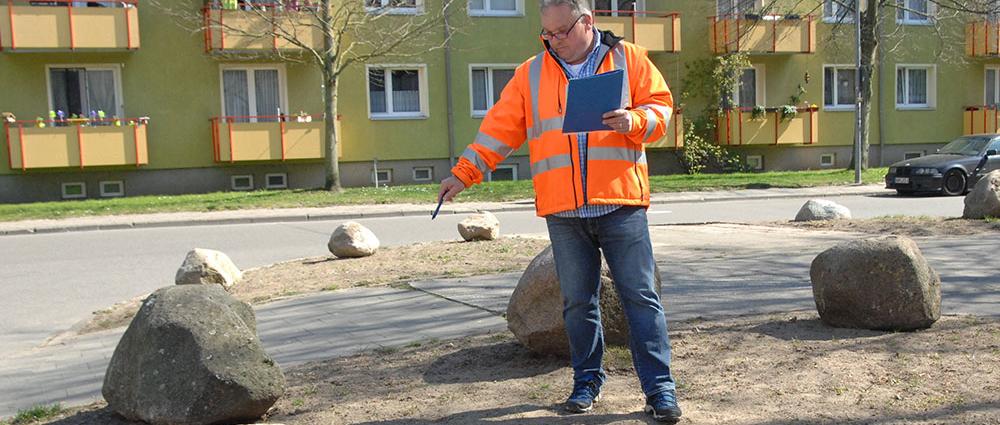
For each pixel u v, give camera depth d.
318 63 23.14
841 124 30.02
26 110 22.02
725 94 28.22
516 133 4.09
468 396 4.54
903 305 5.46
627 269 3.95
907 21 30.48
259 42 22.86
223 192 22.94
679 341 5.52
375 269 9.78
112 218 17.77
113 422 4.44
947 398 4.14
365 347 6.00
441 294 8.02
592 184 3.84
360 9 22.75
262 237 15.04
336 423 4.22
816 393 4.29
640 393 4.44
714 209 19.00
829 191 22.62
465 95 25.72
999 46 30.39
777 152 29.39
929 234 11.48
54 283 10.58
